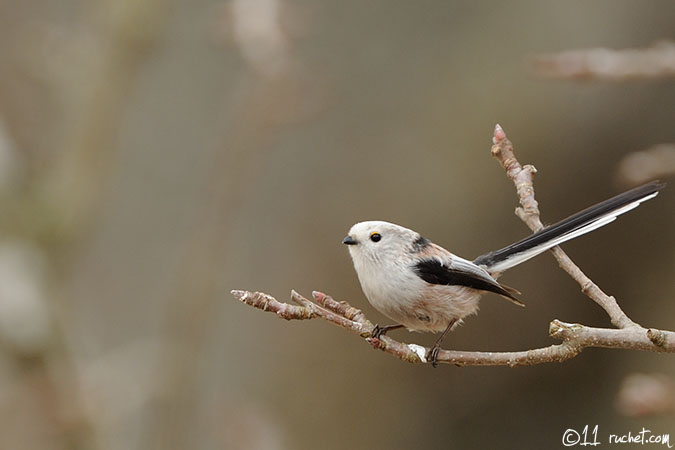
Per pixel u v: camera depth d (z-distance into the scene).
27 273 11.69
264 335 15.13
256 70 10.17
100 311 14.22
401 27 15.73
